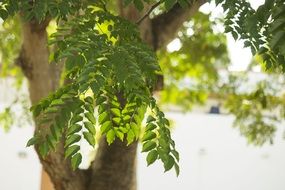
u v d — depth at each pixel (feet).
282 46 6.12
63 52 6.33
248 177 37.96
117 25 7.53
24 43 16.16
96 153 16.67
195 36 24.57
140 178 36.78
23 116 29.30
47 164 15.72
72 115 6.89
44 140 7.05
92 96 6.93
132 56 6.44
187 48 25.20
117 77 6.12
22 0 7.39
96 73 6.07
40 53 16.10
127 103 7.14
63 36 7.52
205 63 26.86
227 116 37.70
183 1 7.79
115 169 16.20
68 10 7.37
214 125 37.86
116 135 7.43
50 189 31.78
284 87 27.04
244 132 26.61
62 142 14.84
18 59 16.88
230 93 27.20
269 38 7.22
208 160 37.73
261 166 38.22
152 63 6.61
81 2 7.84
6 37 23.30
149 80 6.80
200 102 29.71
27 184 35.83
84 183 16.42
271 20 6.53
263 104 25.30
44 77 16.62
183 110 31.78
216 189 37.65
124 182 16.34
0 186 35.40
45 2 7.29
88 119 6.81
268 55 8.03
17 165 35.91
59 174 15.93
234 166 38.01
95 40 6.49
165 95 28.96
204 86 28.37
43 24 14.98
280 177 38.04
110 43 6.67
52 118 6.84
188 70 27.32
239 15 7.96
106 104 7.08
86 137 6.84
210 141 37.78
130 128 7.35
